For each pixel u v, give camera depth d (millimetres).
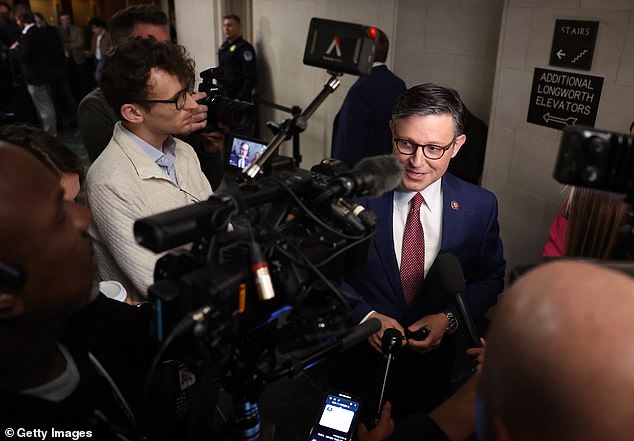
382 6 3664
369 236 936
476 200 1647
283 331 905
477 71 3301
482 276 1733
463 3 3277
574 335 490
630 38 2223
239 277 756
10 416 691
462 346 2838
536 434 526
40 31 6426
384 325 1493
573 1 2412
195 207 809
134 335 979
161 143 1638
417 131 1461
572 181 616
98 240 1549
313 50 1037
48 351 728
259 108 5805
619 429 477
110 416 838
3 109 7457
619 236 728
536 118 2686
